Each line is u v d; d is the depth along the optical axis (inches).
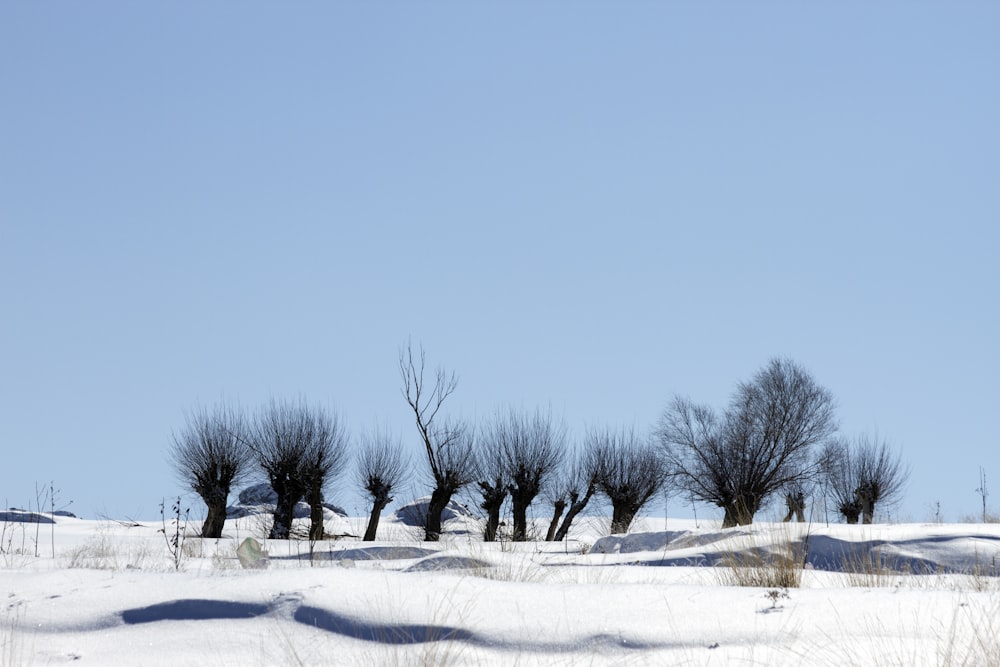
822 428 2461.9
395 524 2541.8
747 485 2342.5
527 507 2220.7
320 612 422.9
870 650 360.2
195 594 459.2
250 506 2586.1
